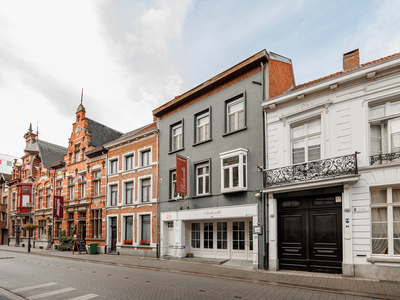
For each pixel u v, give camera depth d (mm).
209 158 15438
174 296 7832
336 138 10797
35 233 31781
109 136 28781
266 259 12094
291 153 12188
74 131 27656
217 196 14664
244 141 13891
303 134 12008
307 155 11703
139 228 19547
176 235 16641
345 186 10039
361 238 9633
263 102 12906
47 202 31047
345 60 13156
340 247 10234
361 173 9898
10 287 9281
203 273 11500
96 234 23516
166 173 18203
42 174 31750
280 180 11891
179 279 10422
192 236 16500
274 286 9008
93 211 24219
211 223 15578
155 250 17969
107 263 16250
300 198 11570
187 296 7812
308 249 11039
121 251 20578
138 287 9039
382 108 10117
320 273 10477
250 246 13719
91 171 24719
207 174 15719
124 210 20938
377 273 9203
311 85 11422
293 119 12148
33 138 37219
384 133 10016
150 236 18672
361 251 9586
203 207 15328
